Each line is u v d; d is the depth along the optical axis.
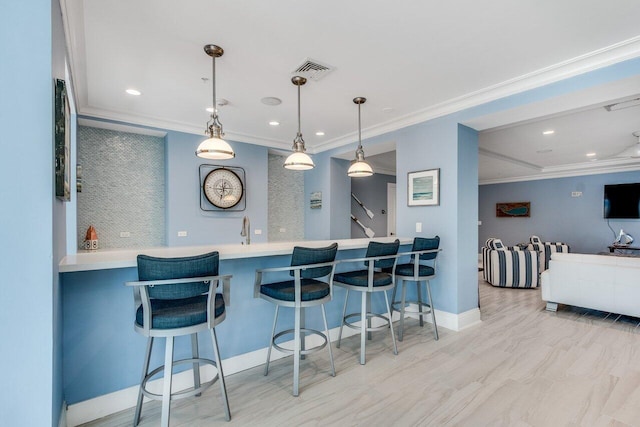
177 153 4.18
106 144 3.99
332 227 5.32
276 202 5.52
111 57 2.48
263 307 2.48
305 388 2.14
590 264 3.70
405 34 2.20
